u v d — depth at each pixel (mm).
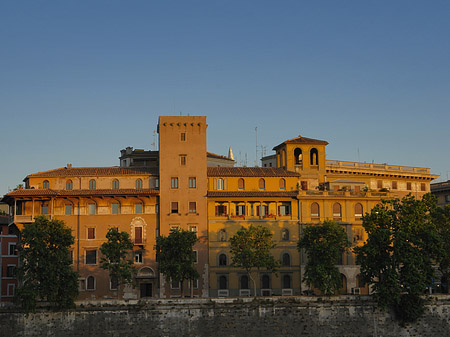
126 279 95562
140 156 125000
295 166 114875
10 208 110125
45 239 86875
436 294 91188
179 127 107625
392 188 125438
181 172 106188
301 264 104125
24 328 85000
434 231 89938
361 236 107438
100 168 110812
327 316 88625
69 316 85688
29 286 84125
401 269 87938
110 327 85875
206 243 104188
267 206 106938
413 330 88938
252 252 91125
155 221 105062
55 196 103062
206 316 87062
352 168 121625
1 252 117750
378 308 89062
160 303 86938
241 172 110125
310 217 106375
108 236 91750
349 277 104188
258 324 87438
